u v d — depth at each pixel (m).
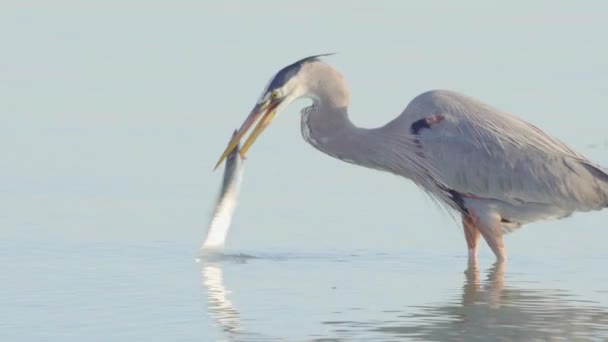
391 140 15.33
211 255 14.72
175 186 18.69
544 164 14.91
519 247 15.70
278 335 11.16
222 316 11.88
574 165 14.99
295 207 17.56
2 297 12.63
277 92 15.27
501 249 14.83
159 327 11.43
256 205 17.66
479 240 16.33
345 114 15.48
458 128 15.12
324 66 15.44
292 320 11.73
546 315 12.01
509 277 13.96
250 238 15.79
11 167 19.86
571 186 14.88
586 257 15.02
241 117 23.81
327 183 19.11
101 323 11.59
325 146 15.55
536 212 15.08
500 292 13.10
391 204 17.91
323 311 12.12
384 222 16.83
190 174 19.52
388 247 15.49
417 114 15.37
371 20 34.53
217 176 19.38
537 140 15.11
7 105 24.91
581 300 12.70
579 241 15.95
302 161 20.59
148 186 18.67
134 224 16.34
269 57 29.50
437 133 15.19
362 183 19.17
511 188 14.88
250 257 14.79
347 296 12.81
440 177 15.16
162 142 21.77
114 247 15.09
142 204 17.50
